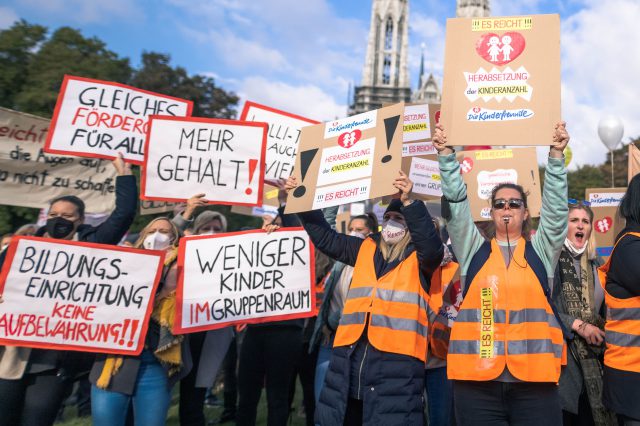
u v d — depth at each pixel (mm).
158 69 30125
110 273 3623
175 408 6352
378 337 2930
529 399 2596
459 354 2713
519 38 3178
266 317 4168
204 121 4270
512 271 2742
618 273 2830
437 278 3234
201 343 4449
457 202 2904
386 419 2826
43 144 4676
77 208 3779
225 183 4238
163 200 4180
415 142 5125
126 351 3414
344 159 3344
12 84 21984
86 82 4371
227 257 4168
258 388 4402
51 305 3506
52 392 3422
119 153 4031
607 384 2871
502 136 3094
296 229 4324
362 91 112312
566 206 2770
